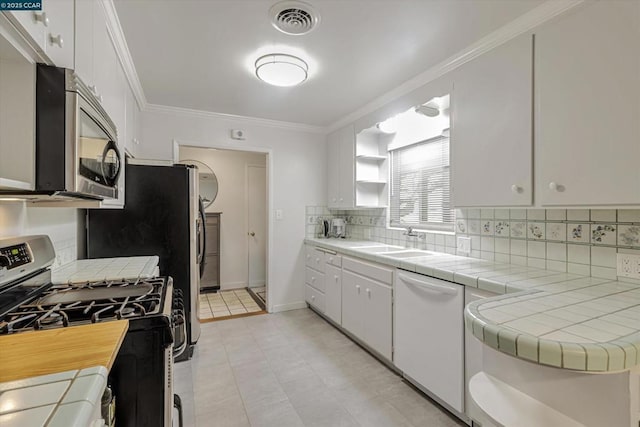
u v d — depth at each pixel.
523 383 0.96
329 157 3.95
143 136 3.11
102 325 0.85
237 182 4.98
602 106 1.32
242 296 4.48
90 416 0.48
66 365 0.62
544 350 0.78
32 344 0.72
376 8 1.63
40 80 0.94
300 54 2.11
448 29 1.82
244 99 2.96
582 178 1.39
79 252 2.13
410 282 2.04
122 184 1.87
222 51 2.07
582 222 1.66
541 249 1.85
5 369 0.60
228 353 2.65
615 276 1.53
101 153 1.24
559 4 1.52
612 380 0.79
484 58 1.84
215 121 3.42
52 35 0.92
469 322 1.00
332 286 3.17
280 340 2.92
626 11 1.25
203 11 1.65
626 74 1.25
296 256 3.88
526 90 1.62
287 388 2.13
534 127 1.59
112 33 1.73
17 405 0.48
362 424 1.77
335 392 2.08
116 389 0.98
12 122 0.90
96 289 1.35
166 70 2.34
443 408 1.91
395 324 2.23
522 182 1.63
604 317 0.98
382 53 2.08
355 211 3.89
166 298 1.24
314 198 3.97
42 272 1.32
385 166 3.37
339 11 1.66
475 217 2.26
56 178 0.95
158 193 2.38
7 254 1.07
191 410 1.90
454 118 2.06
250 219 5.07
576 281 1.51
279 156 3.77
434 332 1.87
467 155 1.95
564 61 1.45
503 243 2.06
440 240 2.59
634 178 1.23
